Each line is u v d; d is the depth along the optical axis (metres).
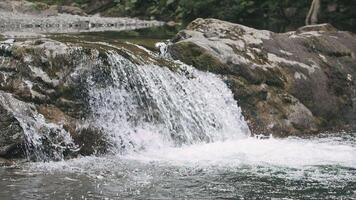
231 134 9.36
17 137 7.22
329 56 11.95
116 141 8.05
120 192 6.09
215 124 9.28
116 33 16.69
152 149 8.20
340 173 6.98
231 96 9.81
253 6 24.70
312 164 7.39
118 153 7.93
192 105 9.21
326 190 6.32
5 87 7.91
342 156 7.86
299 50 11.51
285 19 23.92
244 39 10.95
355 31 20.77
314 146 8.54
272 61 10.77
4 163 7.05
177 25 24.44
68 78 8.24
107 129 8.12
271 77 10.43
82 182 6.41
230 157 7.75
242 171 7.02
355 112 11.24
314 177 6.80
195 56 10.01
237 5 24.66
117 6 28.92
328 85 11.28
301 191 6.28
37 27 19.88
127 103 8.55
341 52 12.19
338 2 20.97
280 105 10.16
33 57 8.26
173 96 9.05
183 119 8.93
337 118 10.98
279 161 7.54
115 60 8.64
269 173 6.94
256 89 10.10
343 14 20.95
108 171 6.89
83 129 7.87
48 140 7.43
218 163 7.40
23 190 6.06
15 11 24.12
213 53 10.06
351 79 11.78
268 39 11.27
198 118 9.14
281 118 9.98
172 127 8.72
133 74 8.73
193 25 11.38
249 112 9.86
